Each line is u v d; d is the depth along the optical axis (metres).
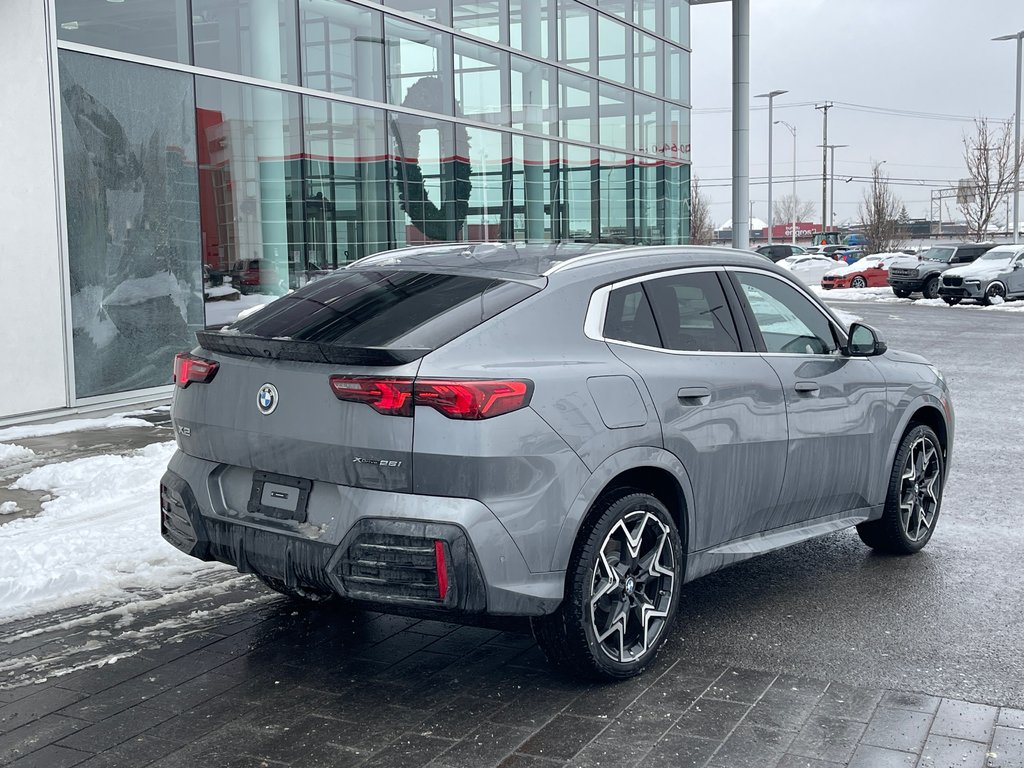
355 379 3.62
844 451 5.23
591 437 3.87
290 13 13.01
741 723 3.67
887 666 4.22
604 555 3.97
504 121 17.50
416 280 4.29
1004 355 17.36
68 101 10.23
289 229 13.13
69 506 6.56
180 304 11.59
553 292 4.09
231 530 3.97
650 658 4.15
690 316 4.56
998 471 8.27
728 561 4.62
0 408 9.59
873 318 26.12
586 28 19.98
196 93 11.73
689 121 24.58
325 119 13.66
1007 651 4.39
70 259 10.28
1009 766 3.34
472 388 3.58
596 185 20.58
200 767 3.35
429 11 15.57
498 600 3.62
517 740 3.54
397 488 3.59
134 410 10.70
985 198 61.84
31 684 4.04
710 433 4.40
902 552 5.90
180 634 4.58
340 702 3.86
